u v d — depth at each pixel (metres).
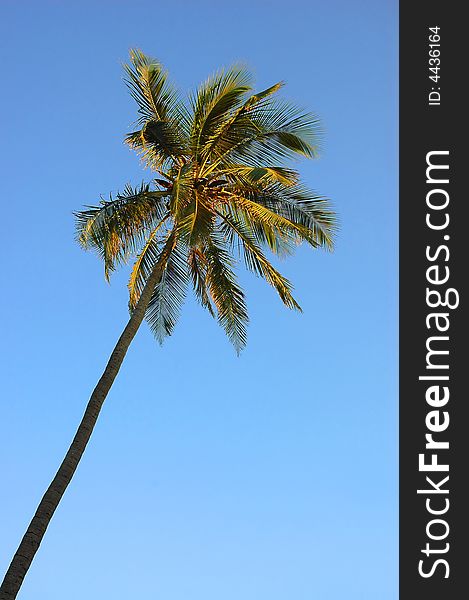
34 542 15.50
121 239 20.81
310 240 21.38
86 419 17.52
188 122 21.61
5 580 14.88
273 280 21.81
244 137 21.34
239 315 22.73
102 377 18.34
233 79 21.02
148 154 21.55
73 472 16.75
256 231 21.86
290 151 21.47
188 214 19.53
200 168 21.50
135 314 19.83
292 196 21.47
